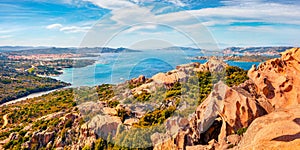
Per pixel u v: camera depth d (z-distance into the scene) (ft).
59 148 48.80
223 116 33.19
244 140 18.83
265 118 18.84
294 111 18.48
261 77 40.70
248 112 32.96
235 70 47.78
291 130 15.88
